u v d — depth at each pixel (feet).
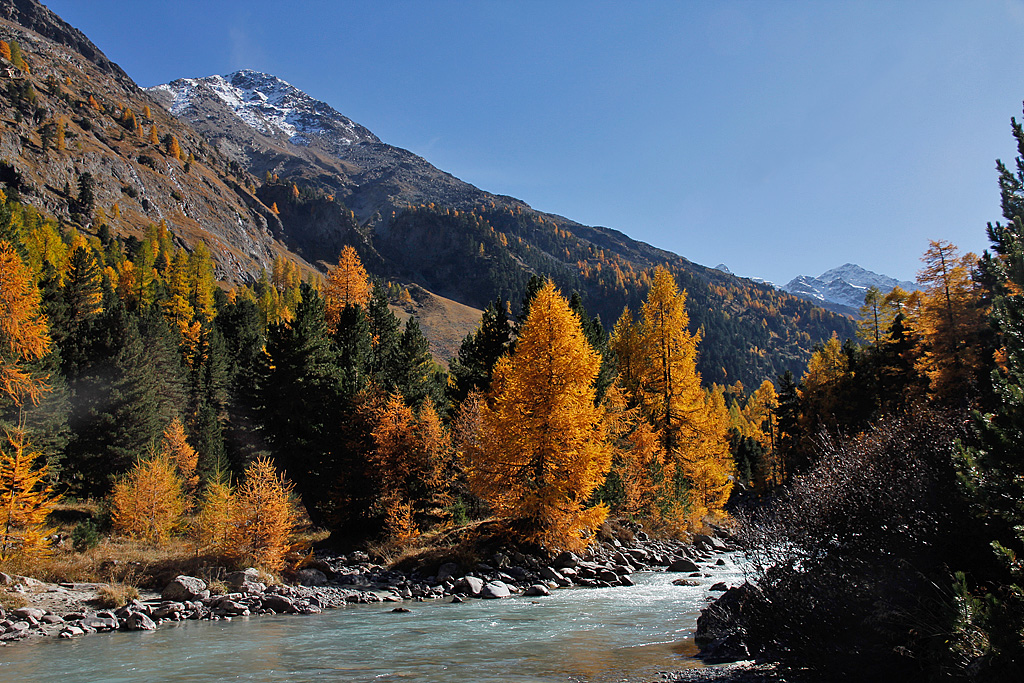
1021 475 18.43
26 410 99.71
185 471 116.98
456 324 605.31
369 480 100.83
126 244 449.06
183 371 176.76
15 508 66.08
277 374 129.49
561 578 72.28
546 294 82.48
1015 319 20.43
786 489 29.60
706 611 38.58
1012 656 15.56
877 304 152.97
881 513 23.53
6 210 140.97
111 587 58.34
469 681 30.42
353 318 165.99
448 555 76.84
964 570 20.81
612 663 32.99
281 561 71.41
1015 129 22.74
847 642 22.98
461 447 97.91
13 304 78.33
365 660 36.04
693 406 126.41
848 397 147.13
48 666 35.17
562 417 77.36
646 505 111.75
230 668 34.42
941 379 98.07
